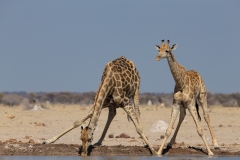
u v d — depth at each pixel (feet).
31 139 163.22
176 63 140.67
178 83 141.28
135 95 149.89
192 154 145.89
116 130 204.85
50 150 142.51
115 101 142.61
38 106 352.69
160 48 138.00
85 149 136.98
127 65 148.77
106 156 138.92
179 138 179.93
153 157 137.69
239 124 235.81
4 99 529.04
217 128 215.51
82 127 137.69
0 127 207.00
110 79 140.26
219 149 151.53
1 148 141.79
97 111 136.98
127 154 143.02
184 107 145.18
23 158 133.08
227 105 495.41
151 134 189.98
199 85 148.97
